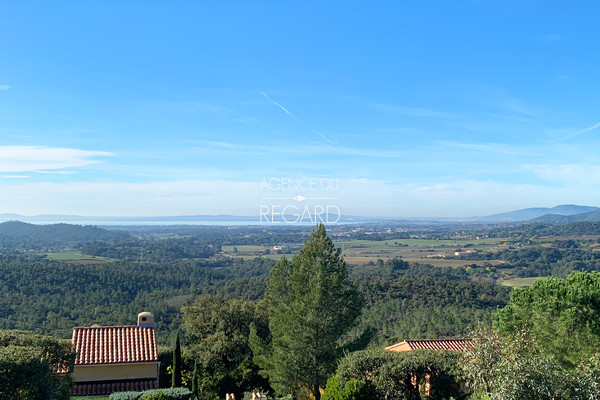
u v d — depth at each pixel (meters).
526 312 19.72
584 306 17.72
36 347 16.38
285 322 21.17
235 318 30.27
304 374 20.62
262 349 23.20
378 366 17.03
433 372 16.69
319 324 20.27
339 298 21.00
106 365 22.02
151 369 22.73
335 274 20.88
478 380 14.09
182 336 53.03
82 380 21.78
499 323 20.72
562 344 17.64
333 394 15.05
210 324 30.12
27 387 14.43
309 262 21.27
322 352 20.52
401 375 16.66
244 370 27.20
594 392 13.07
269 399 20.11
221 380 27.38
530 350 13.95
